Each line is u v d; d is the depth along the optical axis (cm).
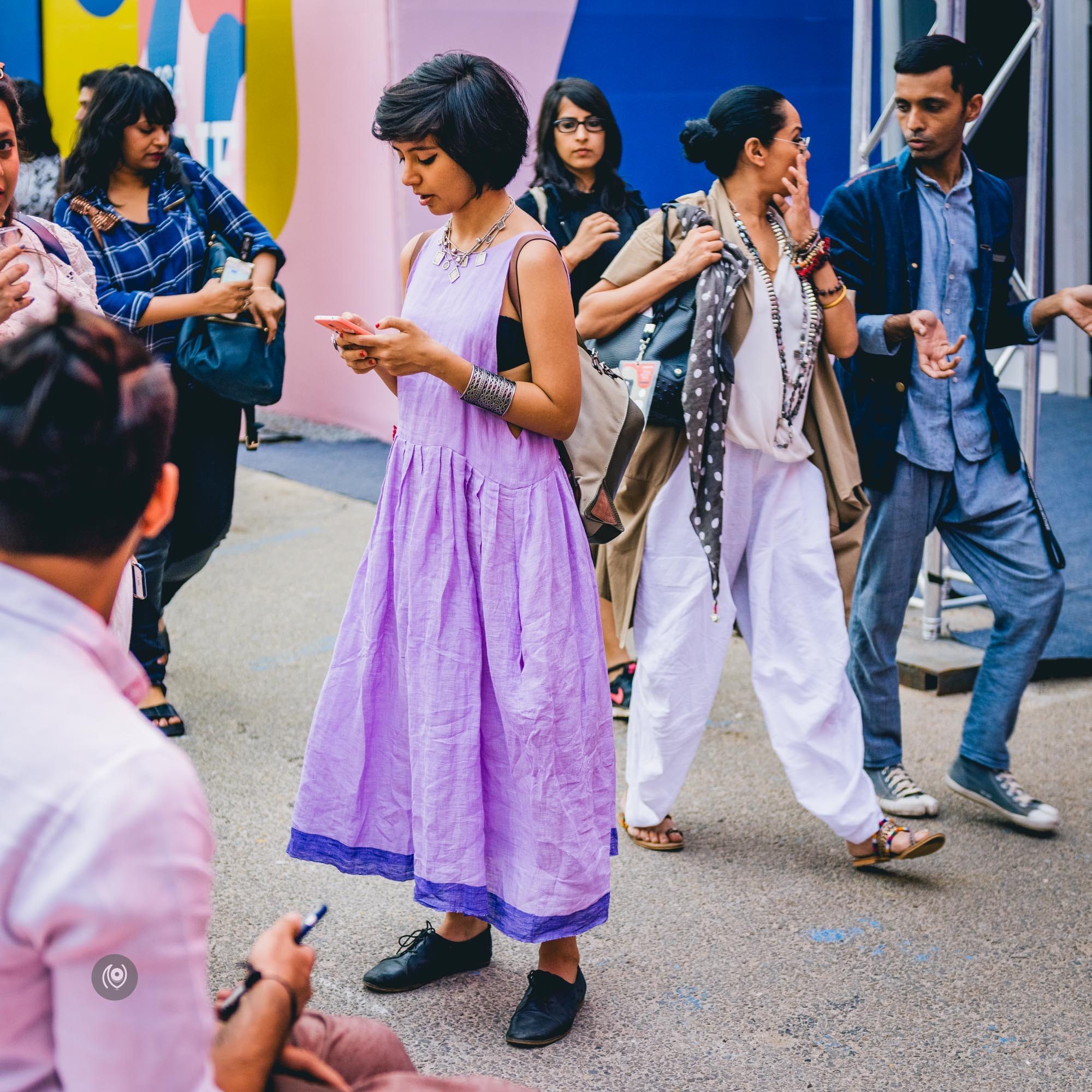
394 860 270
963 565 363
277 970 133
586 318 319
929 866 338
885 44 714
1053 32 812
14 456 108
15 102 271
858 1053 260
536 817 252
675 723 329
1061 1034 266
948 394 345
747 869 336
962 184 345
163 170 392
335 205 723
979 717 359
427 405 255
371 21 647
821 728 320
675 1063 257
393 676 264
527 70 628
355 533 652
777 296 313
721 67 647
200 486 400
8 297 245
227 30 702
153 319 370
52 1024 106
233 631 517
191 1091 107
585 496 270
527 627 250
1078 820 364
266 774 388
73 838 100
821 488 326
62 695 106
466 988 283
